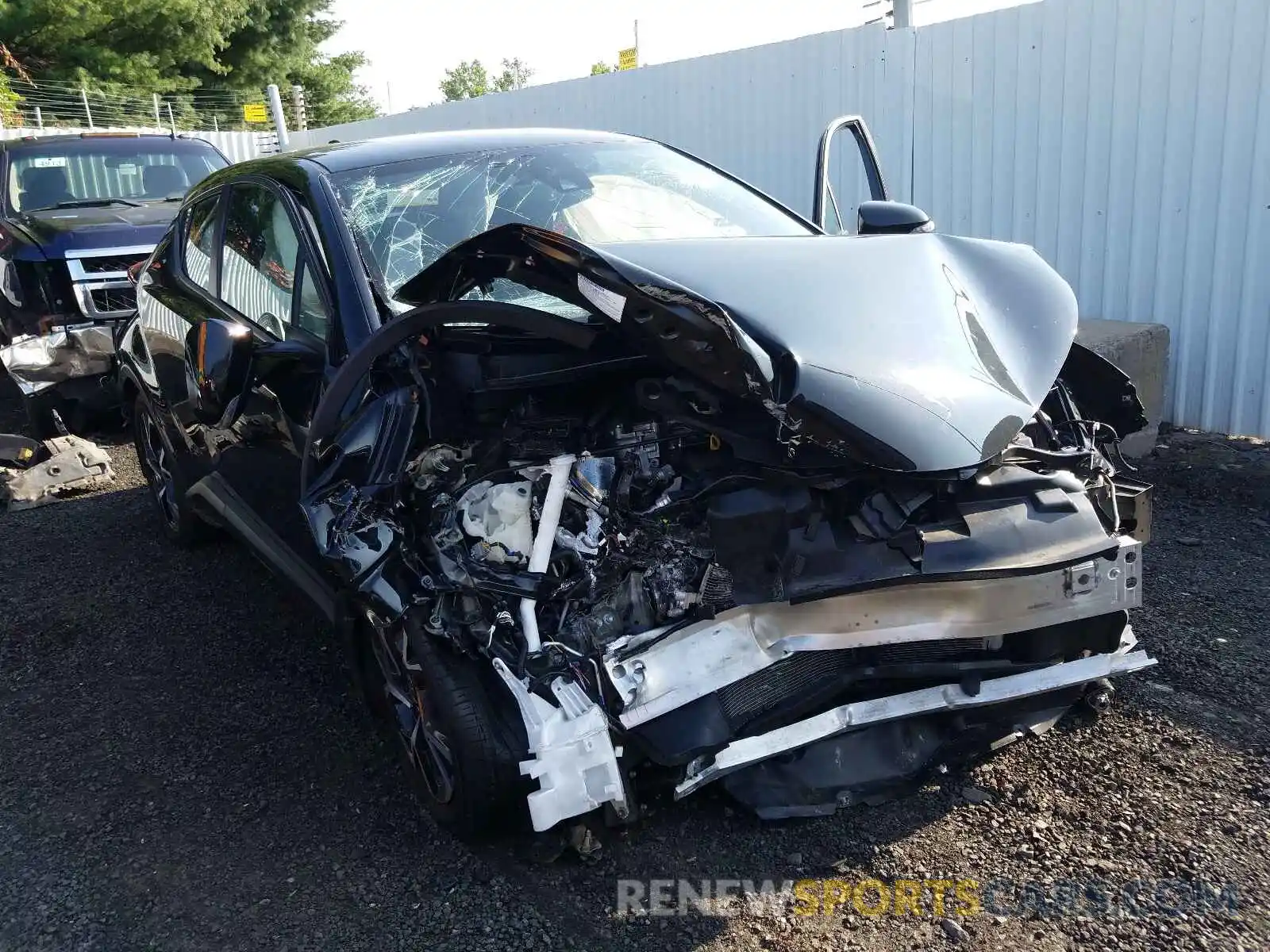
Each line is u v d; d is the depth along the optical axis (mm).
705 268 3037
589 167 4004
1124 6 6051
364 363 2791
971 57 6855
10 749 3477
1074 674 2857
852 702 2771
